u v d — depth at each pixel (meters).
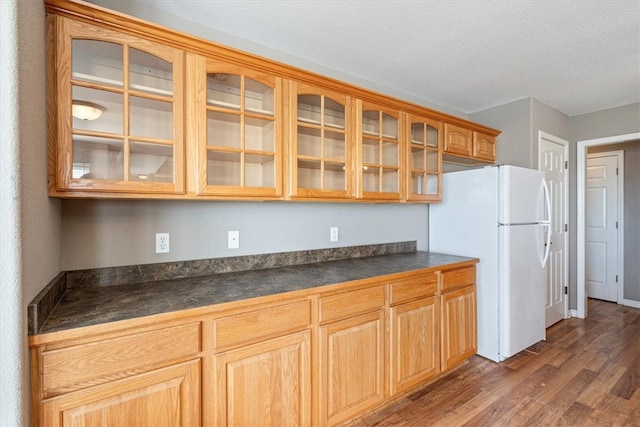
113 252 1.60
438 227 2.91
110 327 1.08
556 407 1.90
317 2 1.63
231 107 1.63
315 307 1.59
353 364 1.73
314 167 1.95
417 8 1.68
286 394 1.48
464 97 3.00
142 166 1.43
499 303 2.44
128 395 1.12
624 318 3.48
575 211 3.55
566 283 3.49
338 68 2.40
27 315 0.93
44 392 0.99
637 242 3.89
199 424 1.26
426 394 2.05
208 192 1.51
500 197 2.44
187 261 1.80
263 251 2.07
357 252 2.55
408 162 2.36
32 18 0.99
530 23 1.82
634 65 2.35
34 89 1.00
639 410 1.87
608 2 1.63
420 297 2.07
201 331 1.27
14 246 0.84
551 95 2.95
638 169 3.88
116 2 1.60
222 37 1.90
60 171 1.19
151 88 1.40
